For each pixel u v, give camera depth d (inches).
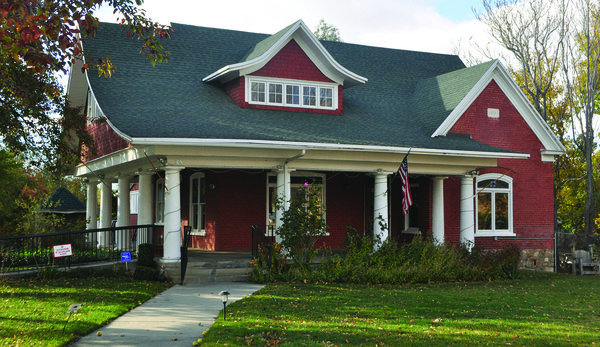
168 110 744.3
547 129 962.7
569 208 1594.5
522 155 825.5
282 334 388.5
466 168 836.6
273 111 824.9
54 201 1255.5
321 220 701.3
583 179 1510.8
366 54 1064.8
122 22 571.2
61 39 460.8
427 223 882.1
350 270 673.0
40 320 425.1
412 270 690.8
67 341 366.6
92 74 789.9
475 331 414.3
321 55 847.7
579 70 1325.0
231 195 870.4
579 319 480.1
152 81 823.7
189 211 959.0
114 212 1576.0
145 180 756.6
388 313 474.9
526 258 947.3
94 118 743.7
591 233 1235.2
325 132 767.7
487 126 922.7
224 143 653.9
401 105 958.4
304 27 828.0
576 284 737.6
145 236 744.3
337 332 397.1
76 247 785.6
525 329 427.8
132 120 685.9
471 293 605.0
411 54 1106.1
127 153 743.1
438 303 530.3
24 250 753.0
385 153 765.3
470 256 760.3
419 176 891.4
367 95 957.2
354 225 938.1
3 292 563.2
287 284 637.3
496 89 935.0
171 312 473.4
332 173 925.8
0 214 1106.1
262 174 888.3
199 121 721.0
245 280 675.4
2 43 460.4
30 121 821.9
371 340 377.1
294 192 906.1
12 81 715.4
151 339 381.1
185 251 652.1
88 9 497.7
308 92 853.2
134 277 677.3
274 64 832.9
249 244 872.9
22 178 1302.9
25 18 424.2
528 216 954.1
